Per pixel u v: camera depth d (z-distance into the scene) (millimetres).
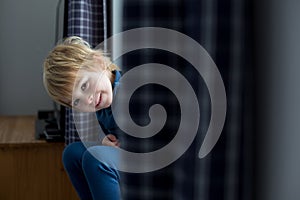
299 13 506
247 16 483
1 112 2656
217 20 479
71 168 1366
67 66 1204
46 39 2648
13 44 2625
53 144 1844
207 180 491
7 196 1846
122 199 623
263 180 507
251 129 500
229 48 483
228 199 490
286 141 518
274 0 501
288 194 517
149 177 596
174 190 570
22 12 2613
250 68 492
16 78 2650
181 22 560
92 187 1256
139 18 572
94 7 1660
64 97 1237
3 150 1813
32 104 2680
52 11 2639
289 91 517
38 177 1855
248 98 495
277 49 505
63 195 1876
